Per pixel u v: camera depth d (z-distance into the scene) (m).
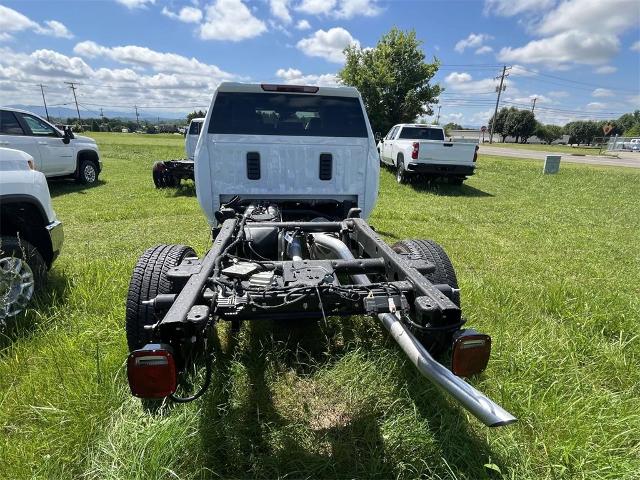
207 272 2.29
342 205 4.59
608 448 2.08
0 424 2.18
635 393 2.62
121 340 2.87
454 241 6.36
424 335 2.44
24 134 9.70
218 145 4.15
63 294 3.54
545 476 1.98
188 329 1.78
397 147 13.65
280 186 4.30
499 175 16.91
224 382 2.53
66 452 2.01
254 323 3.28
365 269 2.71
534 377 2.67
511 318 3.45
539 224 7.92
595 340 3.19
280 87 4.15
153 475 1.86
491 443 2.10
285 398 2.47
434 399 2.38
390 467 2.02
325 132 4.38
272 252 3.28
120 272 4.11
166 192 10.57
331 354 2.91
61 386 2.41
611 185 14.30
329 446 2.13
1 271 3.11
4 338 2.94
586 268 5.21
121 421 2.17
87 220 7.26
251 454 2.04
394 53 30.25
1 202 3.23
